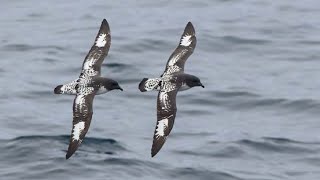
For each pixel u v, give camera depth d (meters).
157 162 21.95
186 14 37.12
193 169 21.66
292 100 26.64
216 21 35.75
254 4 38.66
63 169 21.09
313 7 38.12
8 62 30.45
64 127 24.28
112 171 21.19
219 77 28.88
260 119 25.44
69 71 29.56
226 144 23.30
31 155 21.83
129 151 22.62
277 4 38.62
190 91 27.03
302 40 33.03
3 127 24.08
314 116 25.62
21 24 35.81
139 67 29.52
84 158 21.80
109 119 25.02
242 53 31.61
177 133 24.09
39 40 33.19
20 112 25.41
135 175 21.09
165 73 15.66
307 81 28.70
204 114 25.62
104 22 16.11
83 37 33.72
